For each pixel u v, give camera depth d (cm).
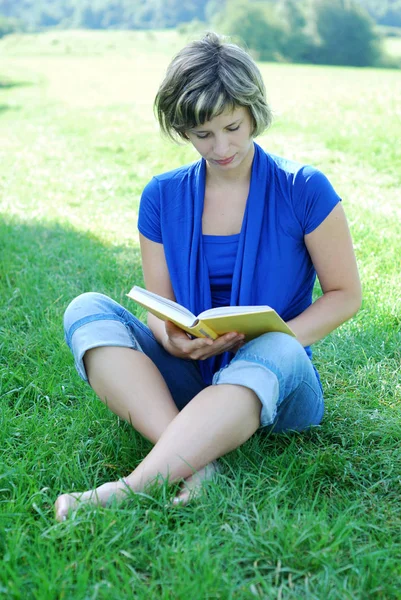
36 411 421
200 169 375
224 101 327
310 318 363
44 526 318
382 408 426
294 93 2005
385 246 711
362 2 8262
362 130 1355
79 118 1778
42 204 1002
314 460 367
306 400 363
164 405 348
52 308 588
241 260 363
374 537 309
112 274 664
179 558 283
